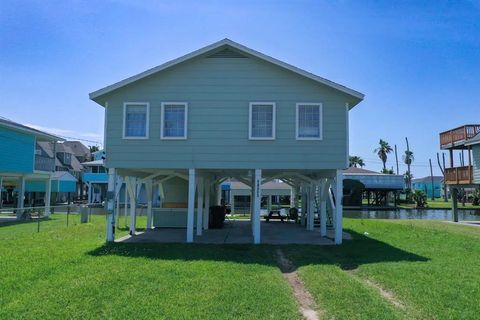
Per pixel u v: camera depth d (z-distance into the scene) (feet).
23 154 85.25
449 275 28.58
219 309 20.84
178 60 46.32
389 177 173.27
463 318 19.45
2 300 22.06
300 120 46.73
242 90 46.91
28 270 28.99
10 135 80.59
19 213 83.05
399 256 37.45
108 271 29.17
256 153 46.39
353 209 161.38
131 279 26.81
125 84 46.50
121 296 22.91
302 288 26.32
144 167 46.52
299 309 21.50
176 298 22.62
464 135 82.89
